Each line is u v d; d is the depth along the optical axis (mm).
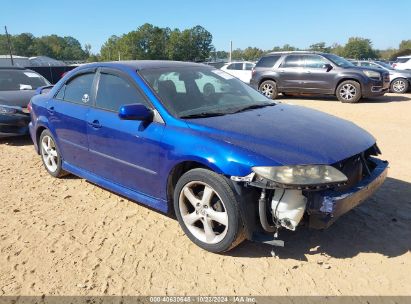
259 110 3998
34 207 4438
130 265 3258
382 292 2875
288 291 2898
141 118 3605
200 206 3367
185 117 3588
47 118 5141
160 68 4254
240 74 19906
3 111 7336
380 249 3416
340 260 3264
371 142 3611
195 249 3475
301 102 13938
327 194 2957
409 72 16984
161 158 3533
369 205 4254
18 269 3232
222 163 3084
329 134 3443
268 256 3334
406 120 9602
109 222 4023
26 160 6441
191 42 101438
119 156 4008
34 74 9438
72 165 4938
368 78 13195
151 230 3834
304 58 14219
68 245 3590
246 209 3084
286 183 2855
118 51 104125
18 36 128125
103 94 4328
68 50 146500
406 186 4805
